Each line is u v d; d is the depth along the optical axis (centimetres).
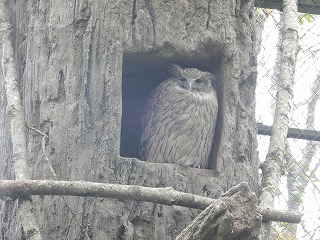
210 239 885
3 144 1212
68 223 1102
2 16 1270
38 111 1180
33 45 1213
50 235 1103
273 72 1598
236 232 871
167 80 1427
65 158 1140
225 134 1227
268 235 1072
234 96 1246
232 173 1204
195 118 1367
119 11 1201
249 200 883
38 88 1187
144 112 1445
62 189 1009
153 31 1214
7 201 1068
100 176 1127
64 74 1178
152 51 1218
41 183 1009
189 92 1380
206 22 1251
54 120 1160
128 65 1330
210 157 1352
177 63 1374
